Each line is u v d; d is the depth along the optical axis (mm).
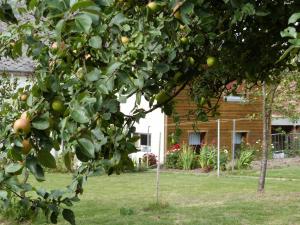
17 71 11180
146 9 2262
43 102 1793
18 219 7289
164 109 2770
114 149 2600
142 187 12242
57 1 1638
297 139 21094
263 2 2615
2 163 1913
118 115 2357
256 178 14234
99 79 1939
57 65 1971
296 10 2758
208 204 9305
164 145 17766
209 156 16875
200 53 2812
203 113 3996
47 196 2291
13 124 1753
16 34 2523
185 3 2141
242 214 8227
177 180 13812
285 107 12008
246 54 3301
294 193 10562
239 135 19812
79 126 1799
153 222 7664
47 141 1753
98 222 7762
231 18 2604
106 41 2219
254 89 11148
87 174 2545
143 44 2418
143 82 2268
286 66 3723
